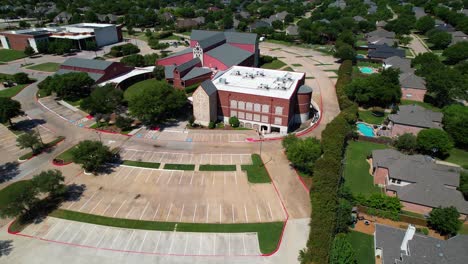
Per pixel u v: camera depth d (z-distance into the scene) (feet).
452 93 343.67
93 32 624.18
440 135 257.34
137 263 172.35
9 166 257.55
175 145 286.05
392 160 232.12
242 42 491.72
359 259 173.47
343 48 515.91
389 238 175.73
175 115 342.44
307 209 211.61
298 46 648.79
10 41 599.16
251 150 280.10
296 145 245.24
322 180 209.26
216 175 245.04
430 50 591.37
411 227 163.22
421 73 406.62
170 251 179.32
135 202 216.33
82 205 213.25
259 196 223.30
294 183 237.45
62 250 180.24
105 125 320.29
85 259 174.70
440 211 185.88
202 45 442.09
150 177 242.17
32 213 206.90
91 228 194.80
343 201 206.08
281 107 301.43
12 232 192.44
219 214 206.08
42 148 280.31
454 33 632.79
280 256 176.55
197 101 312.71
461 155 271.90
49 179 207.72
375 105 367.45
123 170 250.37
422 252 157.58
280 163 261.44
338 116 304.50
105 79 411.54
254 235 190.19
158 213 206.39
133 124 323.78
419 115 300.40
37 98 383.65
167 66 453.99
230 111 326.24
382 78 359.46
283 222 200.13
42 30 631.56
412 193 207.10
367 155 273.13
